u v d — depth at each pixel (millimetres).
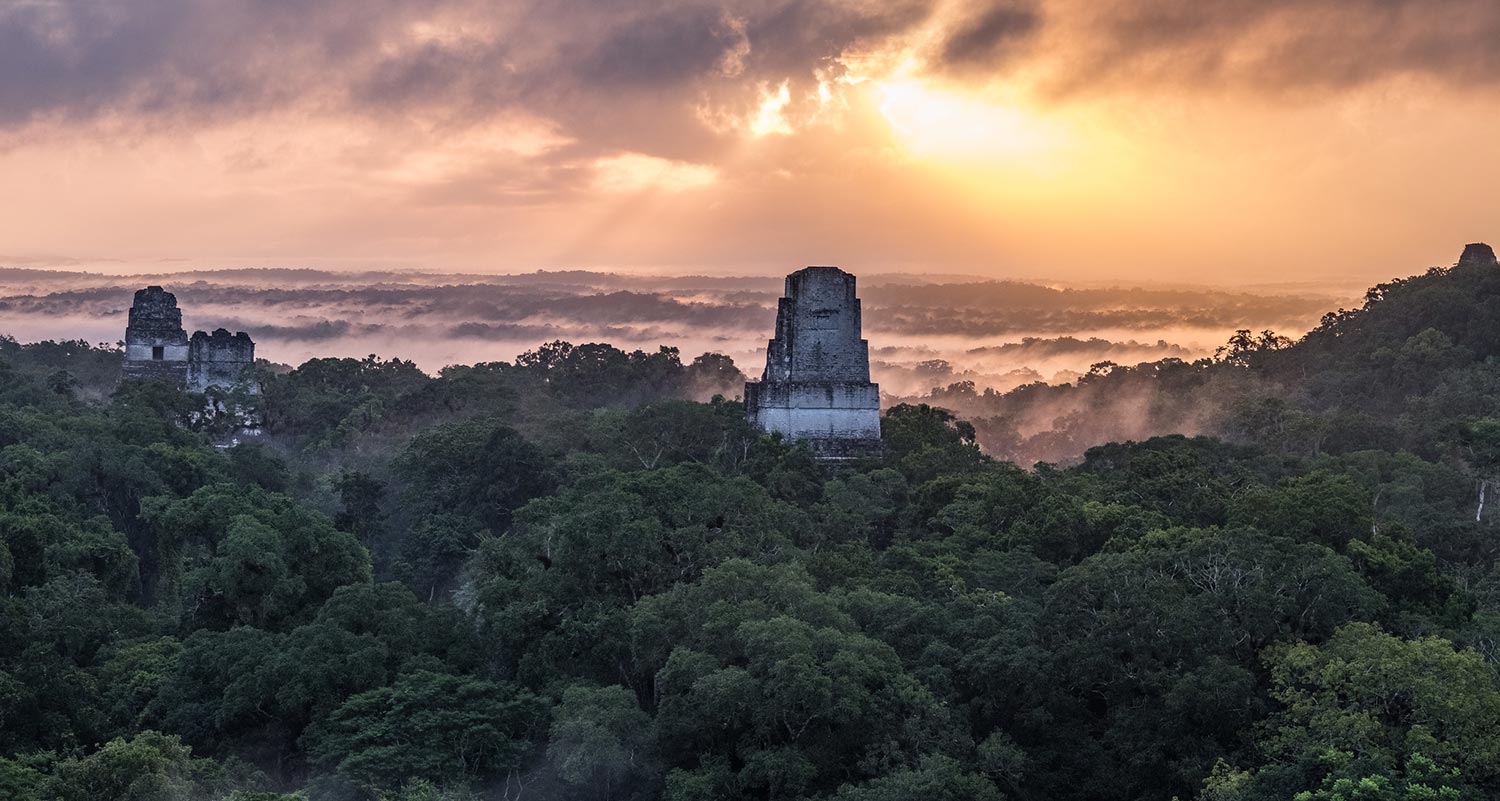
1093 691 86750
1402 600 91875
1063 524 106125
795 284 141875
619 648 90188
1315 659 79438
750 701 79250
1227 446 149125
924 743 79812
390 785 80250
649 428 145000
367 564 114938
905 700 80625
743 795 79938
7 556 102750
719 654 84625
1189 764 79438
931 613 89562
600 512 98312
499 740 83125
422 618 95875
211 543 121938
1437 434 164375
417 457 152750
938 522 118000
